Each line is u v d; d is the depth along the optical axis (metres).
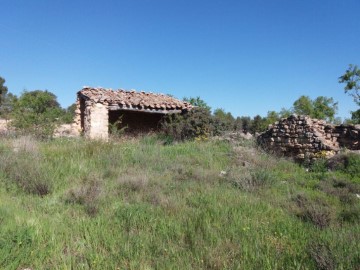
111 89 20.45
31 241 4.24
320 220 5.67
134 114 21.61
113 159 9.90
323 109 37.78
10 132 14.45
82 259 4.00
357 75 29.97
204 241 4.55
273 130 15.61
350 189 8.71
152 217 5.40
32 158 8.84
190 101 25.52
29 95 22.42
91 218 5.43
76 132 18.14
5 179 7.27
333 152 13.16
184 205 6.21
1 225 4.61
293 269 3.78
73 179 7.87
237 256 4.17
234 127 19.73
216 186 8.02
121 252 4.14
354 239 4.68
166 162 10.41
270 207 6.42
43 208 5.87
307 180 9.95
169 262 3.89
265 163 12.09
